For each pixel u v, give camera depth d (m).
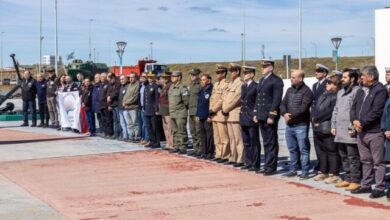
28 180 9.84
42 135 17.22
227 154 11.31
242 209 7.42
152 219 6.97
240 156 10.81
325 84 9.66
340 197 8.02
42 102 19.83
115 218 7.05
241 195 8.28
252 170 10.32
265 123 9.84
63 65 50.38
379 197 7.89
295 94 9.37
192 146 13.80
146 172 10.42
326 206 7.50
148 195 8.41
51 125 20.08
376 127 7.74
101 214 7.27
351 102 8.29
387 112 7.49
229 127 10.91
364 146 7.98
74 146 14.38
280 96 9.63
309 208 7.41
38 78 19.98
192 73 12.31
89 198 8.27
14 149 13.94
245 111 10.22
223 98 10.99
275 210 7.34
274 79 9.73
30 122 22.17
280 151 13.18
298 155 9.73
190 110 12.27
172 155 12.57
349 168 8.61
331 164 9.05
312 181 9.28
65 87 18.17
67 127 18.25
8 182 9.68
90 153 13.09
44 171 10.76
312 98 9.34
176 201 7.96
